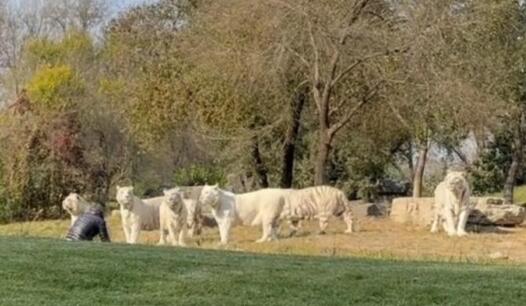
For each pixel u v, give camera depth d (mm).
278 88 21344
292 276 8781
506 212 18016
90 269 8938
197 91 23578
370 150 28672
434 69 19203
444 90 19203
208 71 21672
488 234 16641
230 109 22828
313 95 21672
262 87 21219
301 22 19375
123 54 30938
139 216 15906
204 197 15867
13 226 22391
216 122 23250
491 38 22172
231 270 9094
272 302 7645
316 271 9148
